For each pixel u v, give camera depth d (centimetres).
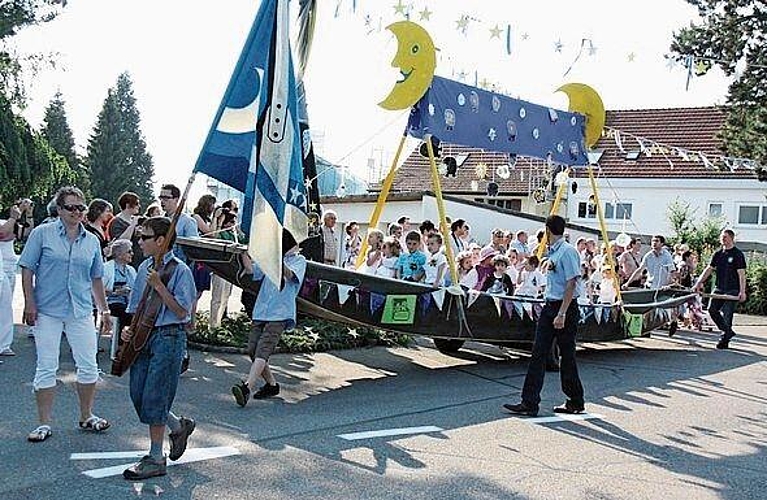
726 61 2244
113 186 7494
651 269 1677
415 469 614
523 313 1088
